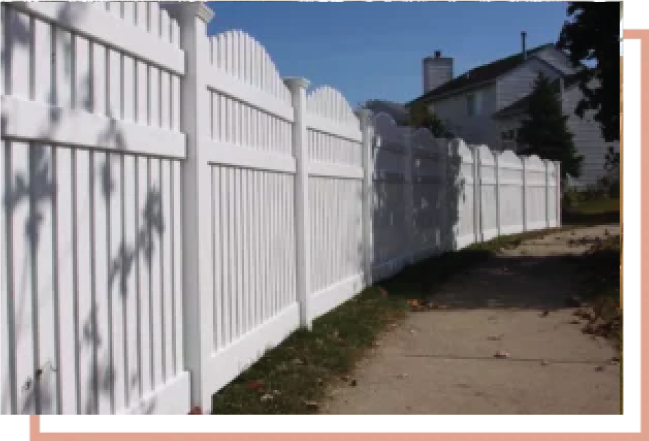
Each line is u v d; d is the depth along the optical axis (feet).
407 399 16.24
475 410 15.53
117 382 12.29
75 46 11.17
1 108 9.45
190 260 14.83
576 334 22.38
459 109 129.29
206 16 15.19
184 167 14.80
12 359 9.80
